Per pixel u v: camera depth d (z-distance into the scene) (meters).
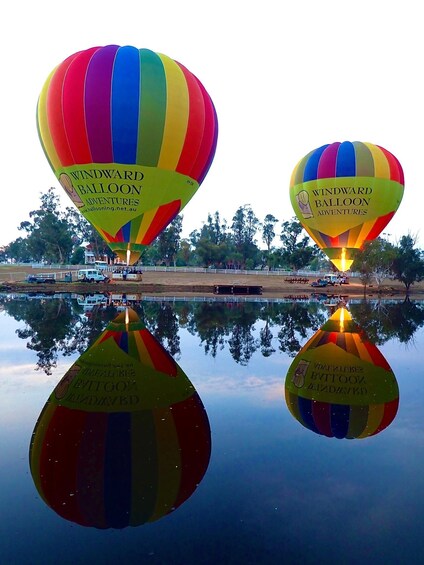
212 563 2.89
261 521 3.37
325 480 4.05
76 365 8.39
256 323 15.12
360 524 3.33
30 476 4.02
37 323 14.16
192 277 48.38
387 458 4.54
